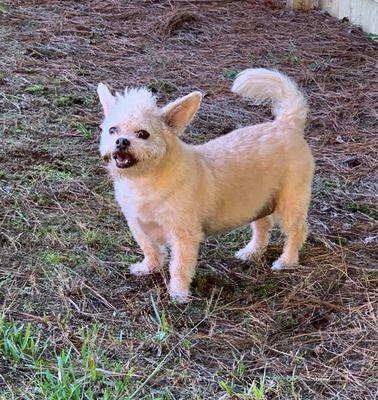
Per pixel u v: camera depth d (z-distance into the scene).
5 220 2.09
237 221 1.92
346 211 2.23
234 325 1.77
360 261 2.01
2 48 3.14
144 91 1.90
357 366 1.67
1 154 2.39
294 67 3.10
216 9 3.73
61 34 3.33
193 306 1.82
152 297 1.84
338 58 3.19
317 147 2.55
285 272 1.96
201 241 1.92
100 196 2.22
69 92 2.81
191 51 3.24
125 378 1.59
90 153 2.43
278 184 1.94
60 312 1.78
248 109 2.77
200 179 1.83
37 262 1.94
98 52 3.18
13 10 3.59
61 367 1.57
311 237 2.10
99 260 1.96
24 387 1.57
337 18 3.69
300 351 1.70
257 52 3.23
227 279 1.93
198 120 2.68
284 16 3.68
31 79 2.89
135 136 1.72
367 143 2.58
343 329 1.77
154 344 1.69
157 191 1.78
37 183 2.26
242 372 1.63
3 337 1.67
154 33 3.40
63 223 2.10
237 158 1.90
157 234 1.86
